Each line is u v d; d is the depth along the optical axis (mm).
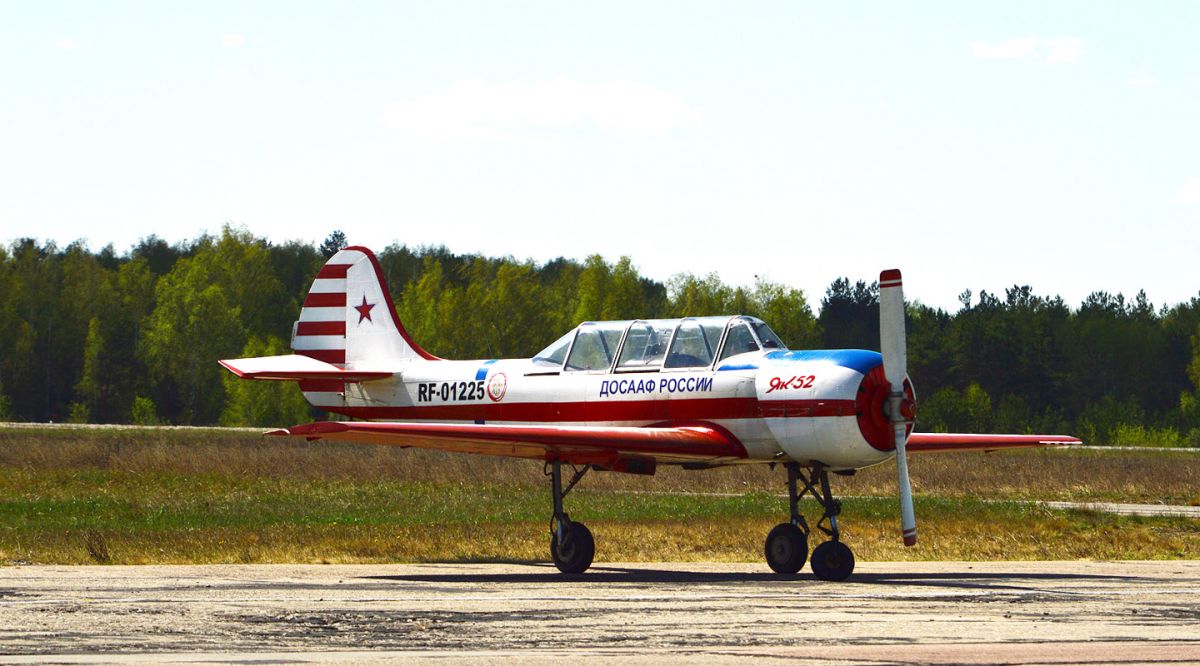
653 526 48406
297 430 32562
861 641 21625
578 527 36031
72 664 18906
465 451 36594
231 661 19312
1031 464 96312
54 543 40406
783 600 28125
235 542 41688
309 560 38969
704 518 52344
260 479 73000
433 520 52062
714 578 34469
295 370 45719
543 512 56000
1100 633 22688
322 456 86875
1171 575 35719
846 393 34281
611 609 26188
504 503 60781
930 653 20219
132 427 169125
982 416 196500
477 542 43812
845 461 34938
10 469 76938
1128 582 33344
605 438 34531
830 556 34312
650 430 35781
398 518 52719
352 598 28000
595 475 78938
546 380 40281
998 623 24078
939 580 33969
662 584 32344
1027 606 27078
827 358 35188
